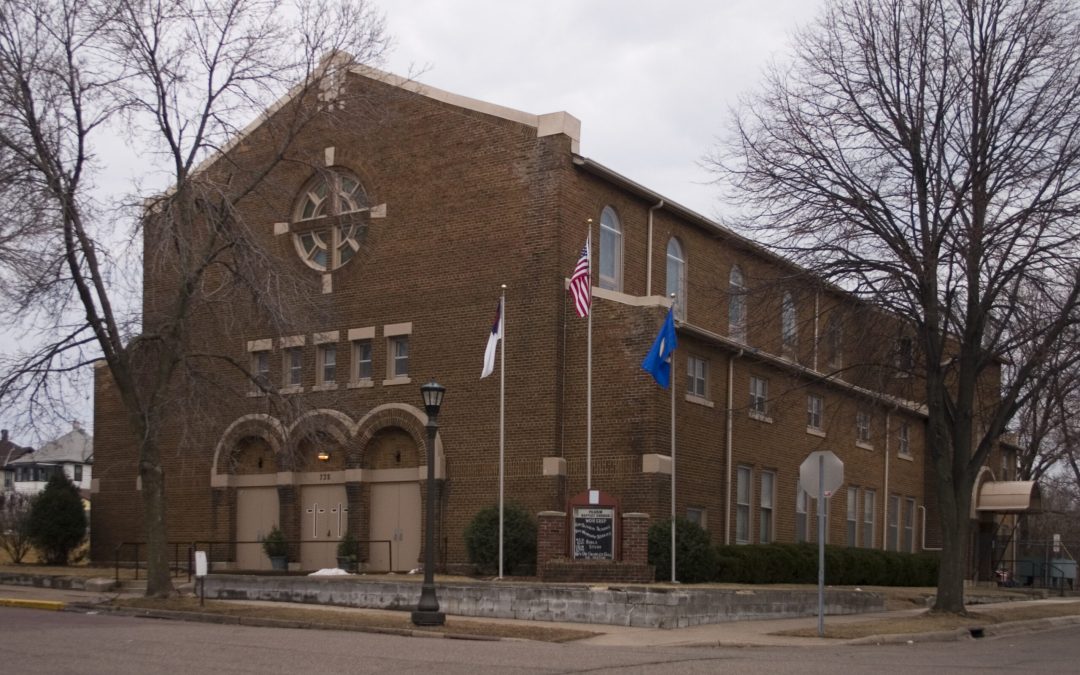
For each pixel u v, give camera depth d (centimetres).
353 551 3253
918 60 2702
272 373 3528
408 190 3375
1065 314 2584
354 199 3503
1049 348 2688
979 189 2633
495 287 3183
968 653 1947
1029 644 2222
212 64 2656
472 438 3164
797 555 3388
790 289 2764
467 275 3234
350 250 3497
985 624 2570
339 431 3384
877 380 2930
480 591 2462
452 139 3316
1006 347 2722
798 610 2681
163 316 2972
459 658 1642
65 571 3388
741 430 3475
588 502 2752
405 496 3288
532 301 3117
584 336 3084
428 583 2167
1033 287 2678
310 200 3575
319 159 3516
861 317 2727
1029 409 3306
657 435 2962
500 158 3228
